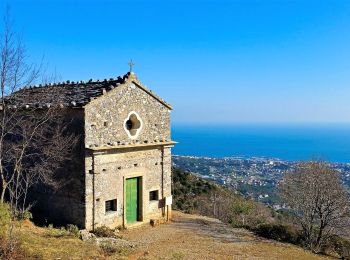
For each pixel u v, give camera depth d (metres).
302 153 192.50
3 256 12.46
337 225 25.14
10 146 19.64
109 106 19.95
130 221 21.53
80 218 19.00
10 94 15.14
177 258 16.36
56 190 19.86
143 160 22.00
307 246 23.73
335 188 25.36
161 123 23.19
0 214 14.36
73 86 22.77
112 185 20.20
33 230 17.28
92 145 19.02
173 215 25.94
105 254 15.34
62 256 13.80
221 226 24.47
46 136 19.88
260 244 21.08
